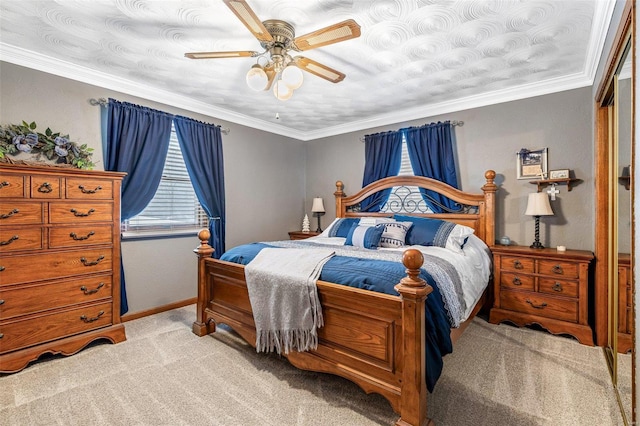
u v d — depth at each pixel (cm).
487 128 356
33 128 258
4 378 210
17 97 258
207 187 385
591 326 275
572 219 309
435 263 223
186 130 365
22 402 186
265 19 209
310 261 218
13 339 217
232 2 154
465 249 302
